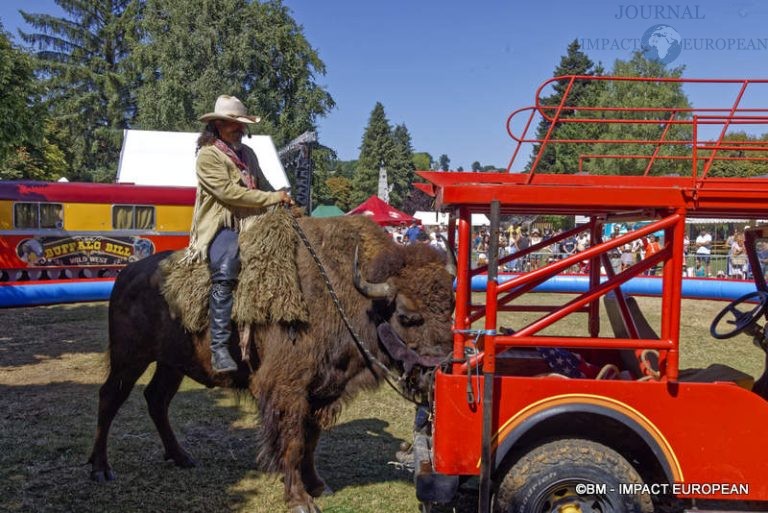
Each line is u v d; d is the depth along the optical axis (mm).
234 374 4492
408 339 4137
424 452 4086
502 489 3498
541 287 17328
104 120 44594
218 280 4242
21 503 4488
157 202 16594
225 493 4754
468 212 3695
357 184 70375
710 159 3578
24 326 12047
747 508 3865
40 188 15109
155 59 36031
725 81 3531
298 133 36125
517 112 3908
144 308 4777
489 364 3447
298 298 4148
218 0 35281
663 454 3504
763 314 4758
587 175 4172
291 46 36625
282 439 4203
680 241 3527
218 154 4289
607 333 11102
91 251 15820
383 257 4176
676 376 3500
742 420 3479
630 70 20703
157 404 5246
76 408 6797
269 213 4355
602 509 3486
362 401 7281
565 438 3664
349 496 4758
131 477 5012
